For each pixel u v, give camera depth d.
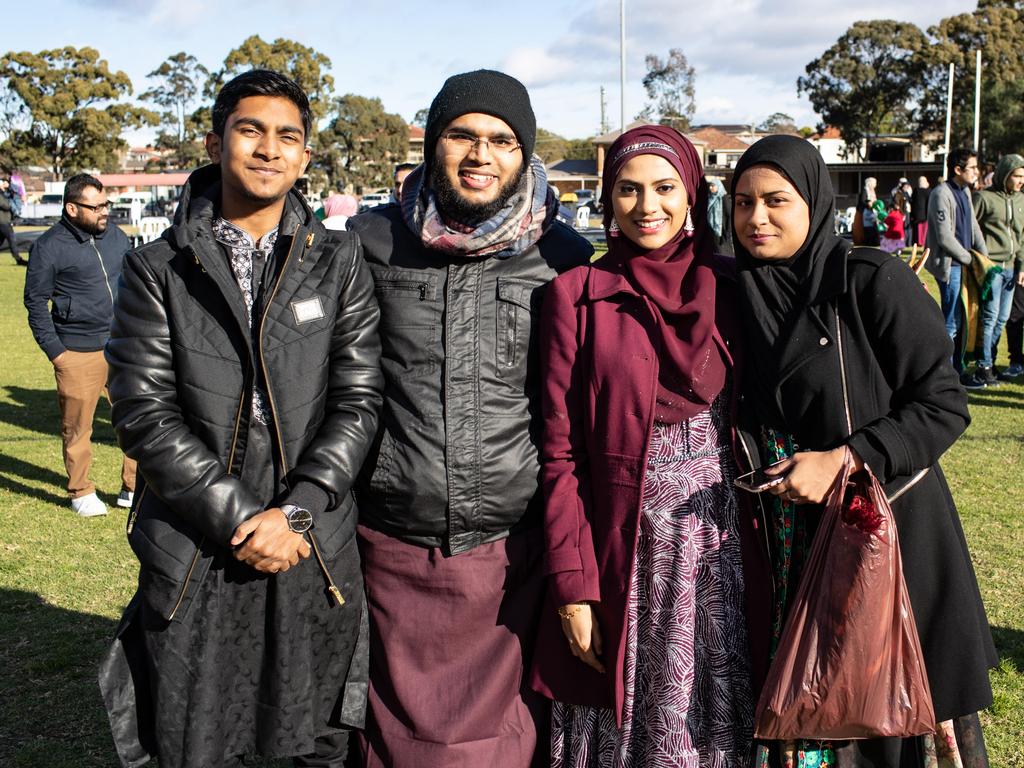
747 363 2.46
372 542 2.58
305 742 2.40
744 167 2.40
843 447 2.25
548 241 2.70
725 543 2.42
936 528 2.35
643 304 2.45
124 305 2.31
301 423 2.34
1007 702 3.45
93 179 5.55
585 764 2.54
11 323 14.50
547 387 2.51
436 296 2.54
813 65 60.62
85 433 5.62
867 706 2.17
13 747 3.25
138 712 2.38
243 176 2.29
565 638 2.53
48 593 4.50
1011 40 54.47
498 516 2.54
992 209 8.51
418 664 2.54
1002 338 11.28
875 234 18.41
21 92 54.59
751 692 2.43
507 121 2.50
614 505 2.42
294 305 2.34
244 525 2.22
